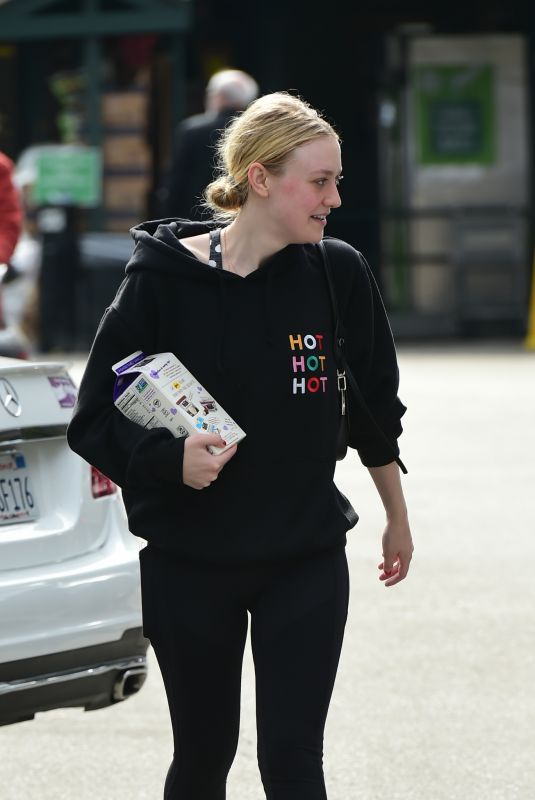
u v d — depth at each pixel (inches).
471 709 522.3
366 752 486.0
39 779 468.8
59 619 406.0
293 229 325.7
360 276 339.6
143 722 522.6
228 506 325.4
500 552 732.0
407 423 1103.6
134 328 328.8
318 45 1803.6
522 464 948.6
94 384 331.3
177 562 330.3
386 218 1807.3
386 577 369.7
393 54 1804.9
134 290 329.1
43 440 428.5
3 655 394.9
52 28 1660.9
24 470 425.7
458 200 1807.3
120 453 325.7
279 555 325.1
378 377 348.8
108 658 416.2
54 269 1624.0
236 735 343.3
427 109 1804.9
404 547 364.2
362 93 1807.3
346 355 342.6
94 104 1689.2
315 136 322.3
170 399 319.9
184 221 343.0
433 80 1802.4
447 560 717.3
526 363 1476.4
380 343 348.5
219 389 325.1
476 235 1798.7
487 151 1800.0
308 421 327.9
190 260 324.5
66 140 1768.0
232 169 328.8
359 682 550.3
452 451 992.2
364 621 621.9
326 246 338.3
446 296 1812.3
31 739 506.3
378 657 576.4
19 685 398.0
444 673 558.3
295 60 1803.6
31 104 1776.6
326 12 1800.0
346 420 343.9
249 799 450.0
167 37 1712.6
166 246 326.0
